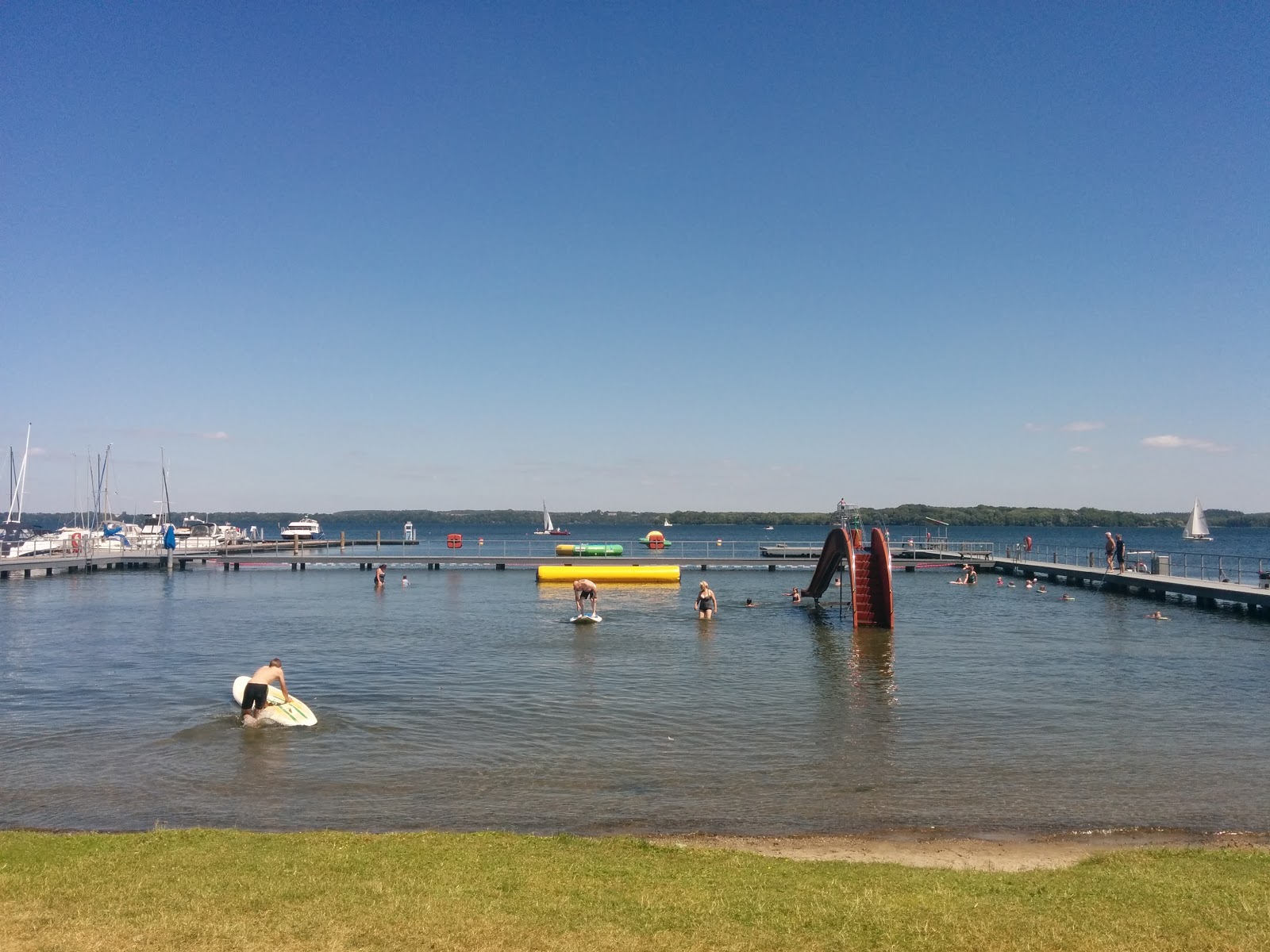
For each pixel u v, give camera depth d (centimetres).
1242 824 1216
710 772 1460
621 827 1202
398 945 689
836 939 728
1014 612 3741
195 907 764
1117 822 1225
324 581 5388
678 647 2800
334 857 936
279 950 675
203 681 2227
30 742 1644
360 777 1431
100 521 8462
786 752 1577
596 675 2306
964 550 6812
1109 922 774
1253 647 2756
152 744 1627
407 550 9962
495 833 1088
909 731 1722
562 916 765
